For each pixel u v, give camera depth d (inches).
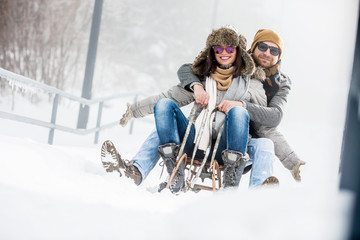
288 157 225.6
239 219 92.0
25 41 863.1
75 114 858.8
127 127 765.9
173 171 190.1
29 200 124.0
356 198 94.5
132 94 539.5
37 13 887.7
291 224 88.0
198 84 214.8
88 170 198.4
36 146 198.8
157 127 197.3
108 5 1596.9
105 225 109.7
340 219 89.3
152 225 112.5
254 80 222.7
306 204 94.6
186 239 93.7
